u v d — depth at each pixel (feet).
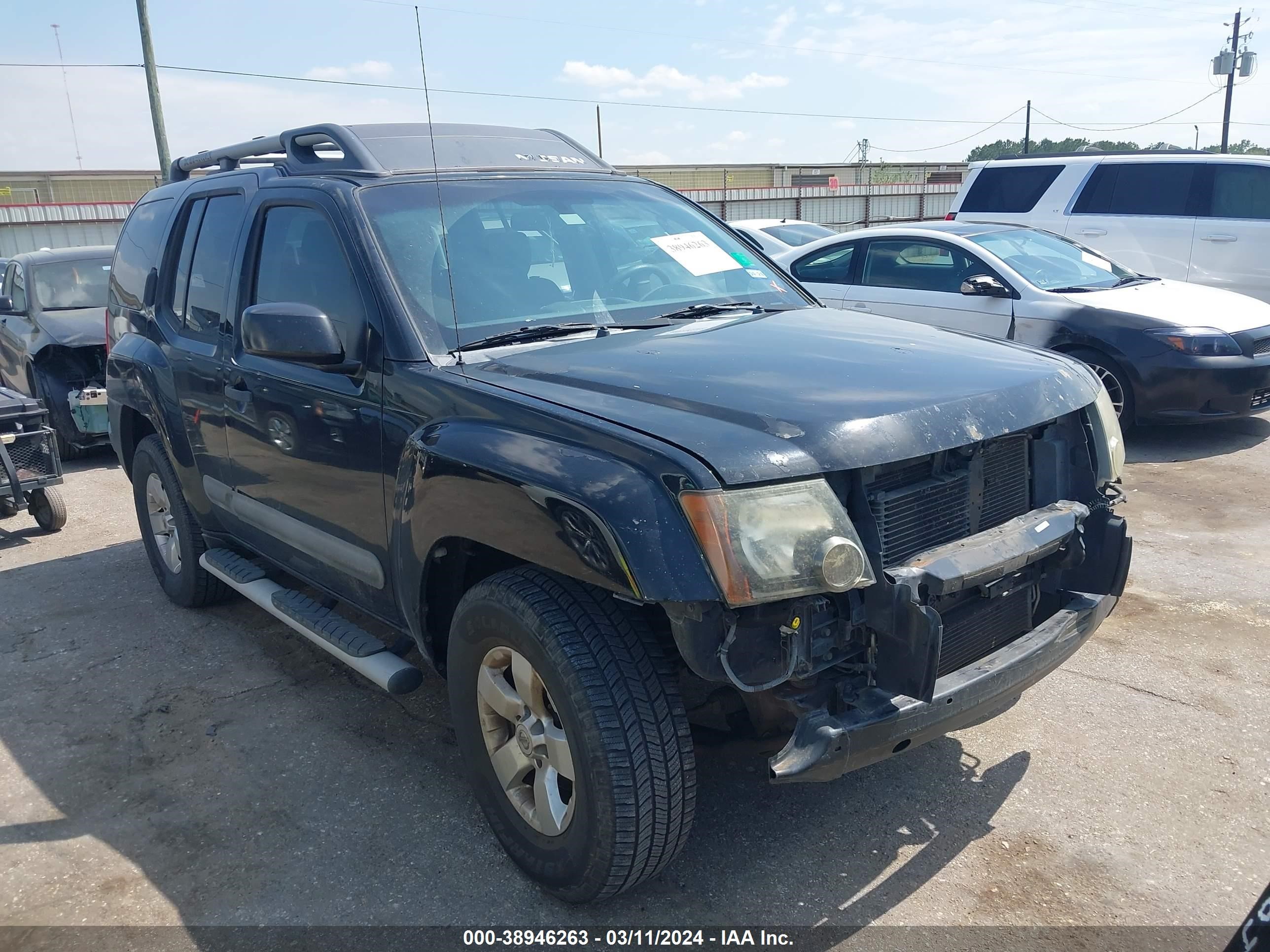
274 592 12.88
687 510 7.25
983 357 9.81
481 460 8.47
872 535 7.84
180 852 10.03
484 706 9.27
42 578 18.40
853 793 10.54
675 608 7.34
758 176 126.41
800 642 7.65
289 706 13.01
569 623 8.11
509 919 8.87
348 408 10.43
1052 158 34.53
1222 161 30.94
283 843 10.12
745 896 9.03
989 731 11.64
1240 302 24.90
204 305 13.85
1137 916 8.57
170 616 16.22
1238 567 16.16
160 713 12.96
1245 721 11.59
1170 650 13.41
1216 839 9.54
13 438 20.56
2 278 33.19
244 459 12.75
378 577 10.57
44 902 9.34
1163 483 21.11
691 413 8.09
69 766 11.76
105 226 85.66
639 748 7.89
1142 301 24.23
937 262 26.45
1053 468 9.57
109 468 27.94
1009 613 9.30
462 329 10.28
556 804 8.70
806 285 28.96
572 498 7.64
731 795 10.57
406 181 11.57
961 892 8.95
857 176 134.10
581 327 10.73
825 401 8.23
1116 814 9.98
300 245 11.68
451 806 10.66
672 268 12.34
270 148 13.87
